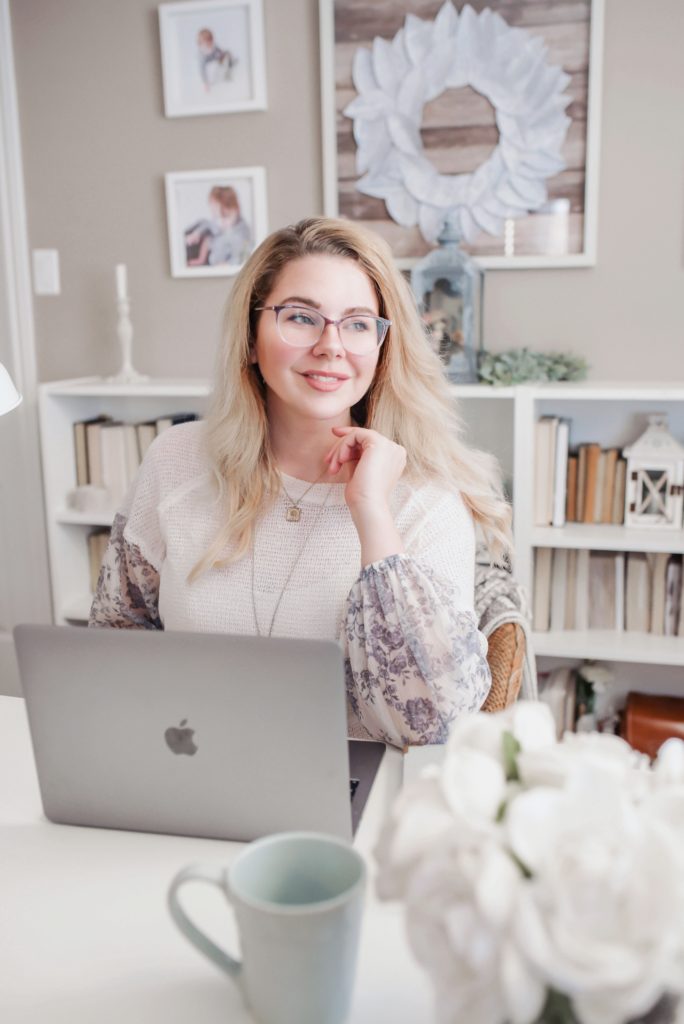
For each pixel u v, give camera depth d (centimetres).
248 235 273
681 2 234
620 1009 47
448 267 243
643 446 242
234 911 65
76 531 288
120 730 93
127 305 276
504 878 50
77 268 290
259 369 148
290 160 268
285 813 92
